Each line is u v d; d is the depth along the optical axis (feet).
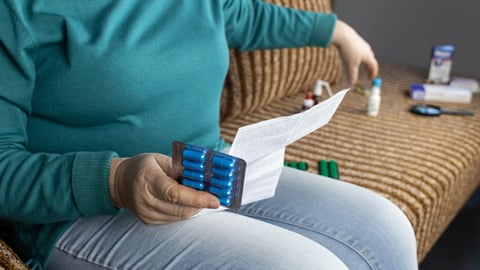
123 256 2.83
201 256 2.68
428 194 4.34
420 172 4.58
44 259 3.03
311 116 2.84
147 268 2.74
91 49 2.93
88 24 3.02
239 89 5.23
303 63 5.87
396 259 3.23
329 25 4.44
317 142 5.03
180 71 3.26
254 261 2.62
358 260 3.13
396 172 4.55
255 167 2.75
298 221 3.31
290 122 2.68
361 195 3.54
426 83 6.76
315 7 5.97
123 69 3.00
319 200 3.46
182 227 2.85
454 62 7.92
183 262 2.69
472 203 7.23
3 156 2.81
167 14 3.30
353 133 5.25
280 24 4.35
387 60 8.32
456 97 6.23
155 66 3.13
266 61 5.35
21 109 2.94
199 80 3.41
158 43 3.18
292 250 2.70
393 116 5.72
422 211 4.22
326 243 3.19
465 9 7.61
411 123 5.55
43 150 3.15
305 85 6.16
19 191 2.76
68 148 3.14
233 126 5.23
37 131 3.12
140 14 3.15
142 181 2.52
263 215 3.38
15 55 2.81
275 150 2.81
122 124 3.15
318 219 3.32
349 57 4.58
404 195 4.26
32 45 2.85
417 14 7.93
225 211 3.29
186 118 3.40
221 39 3.54
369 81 6.79
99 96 3.00
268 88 5.49
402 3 7.97
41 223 2.99
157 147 3.32
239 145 2.53
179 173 2.53
